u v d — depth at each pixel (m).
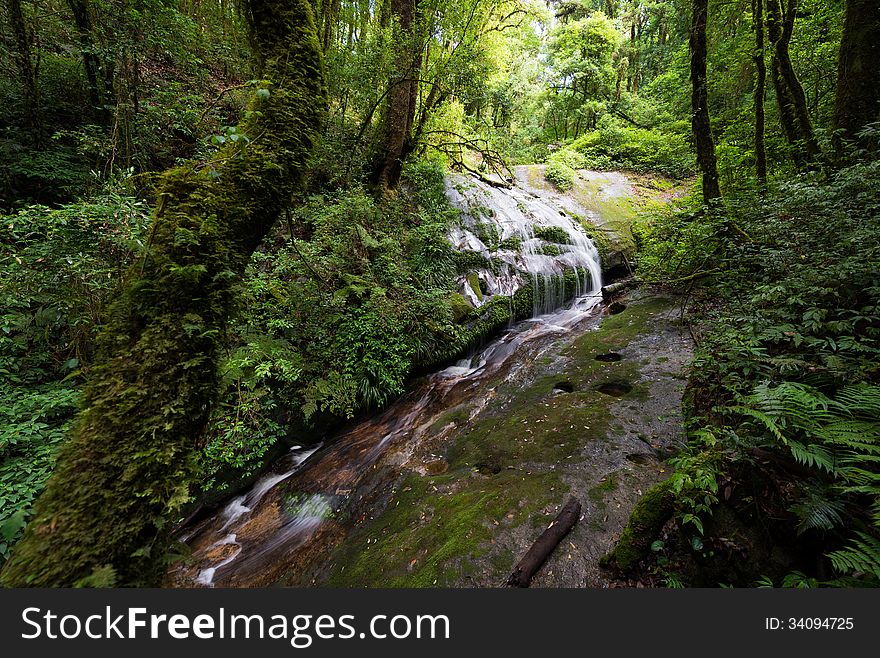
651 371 4.42
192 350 1.61
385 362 5.41
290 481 4.54
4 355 3.62
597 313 7.39
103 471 1.33
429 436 4.64
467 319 6.96
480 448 3.97
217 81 7.33
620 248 9.78
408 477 3.95
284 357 4.55
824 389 2.58
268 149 1.93
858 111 4.50
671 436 3.31
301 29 2.08
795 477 2.15
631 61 21.81
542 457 3.45
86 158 5.35
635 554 2.25
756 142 6.50
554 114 21.06
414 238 6.86
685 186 11.97
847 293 3.05
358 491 4.06
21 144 5.30
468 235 8.55
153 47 5.94
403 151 8.48
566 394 4.47
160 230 1.66
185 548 1.54
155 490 1.38
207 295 1.68
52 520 1.25
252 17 2.11
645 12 22.09
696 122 5.87
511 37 10.77
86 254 3.51
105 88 5.66
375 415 5.64
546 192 12.09
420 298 6.02
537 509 2.81
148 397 1.46
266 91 1.83
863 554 1.61
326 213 5.74
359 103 7.54
